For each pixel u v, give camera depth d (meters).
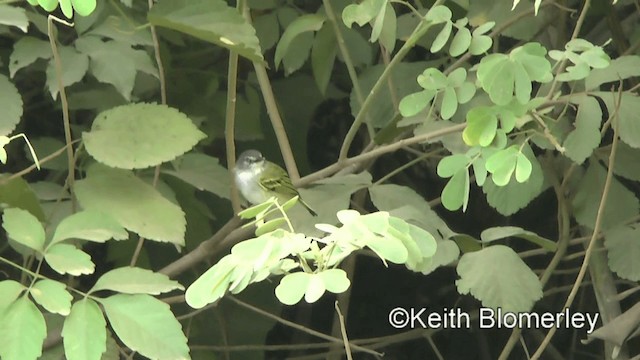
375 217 4.55
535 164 6.75
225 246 7.09
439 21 6.29
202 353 8.33
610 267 7.14
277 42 8.52
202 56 8.92
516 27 7.88
